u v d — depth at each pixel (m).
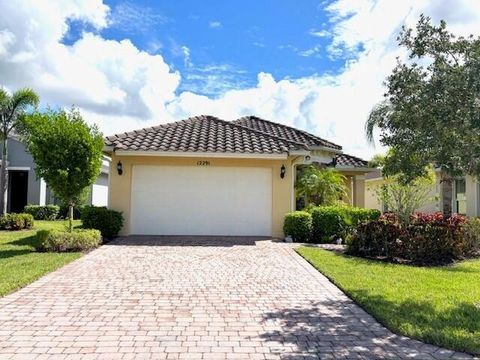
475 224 13.49
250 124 23.91
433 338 5.71
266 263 11.16
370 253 12.80
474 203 20.88
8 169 27.47
